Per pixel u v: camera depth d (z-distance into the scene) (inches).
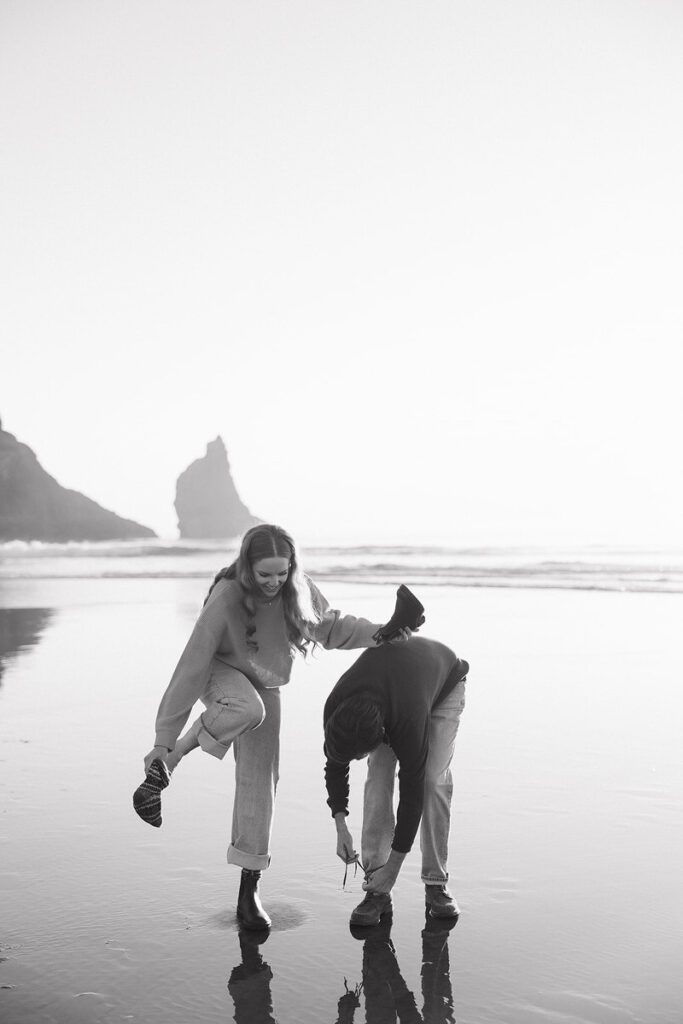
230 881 154.9
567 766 224.5
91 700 312.8
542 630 488.7
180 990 117.4
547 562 1274.6
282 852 169.3
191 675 138.9
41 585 981.2
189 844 173.0
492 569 1106.7
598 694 314.5
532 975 120.3
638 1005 111.5
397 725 134.5
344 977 121.0
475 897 146.9
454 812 190.1
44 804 197.8
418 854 170.6
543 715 283.3
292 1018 110.3
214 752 138.2
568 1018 109.0
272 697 146.6
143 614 609.9
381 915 139.9
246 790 141.0
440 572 1074.7
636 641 442.3
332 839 176.2
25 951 128.6
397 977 120.7
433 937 132.8
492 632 482.0
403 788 137.7
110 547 2719.0
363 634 146.9
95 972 122.3
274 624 144.9
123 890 150.9
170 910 143.0
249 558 141.0
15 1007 112.7
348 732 130.8
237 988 118.0
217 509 5669.3
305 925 137.8
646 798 197.6
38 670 380.2
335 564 1321.4
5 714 291.7
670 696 309.0
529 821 183.6
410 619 140.8
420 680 137.7
